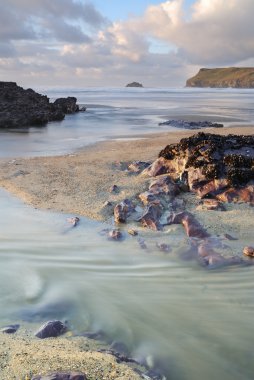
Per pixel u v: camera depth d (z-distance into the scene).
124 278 7.88
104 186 13.38
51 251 9.02
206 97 113.12
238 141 14.50
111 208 11.47
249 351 5.80
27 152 20.62
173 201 11.70
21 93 50.44
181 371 5.35
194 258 8.65
